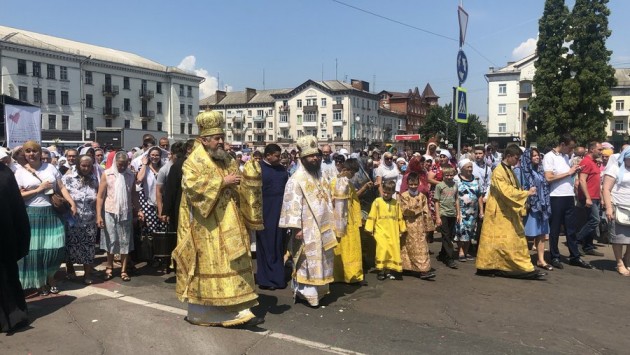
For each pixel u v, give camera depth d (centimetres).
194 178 491
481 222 876
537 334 508
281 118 9231
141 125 7562
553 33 3388
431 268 811
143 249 731
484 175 952
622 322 548
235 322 504
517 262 730
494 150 1420
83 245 675
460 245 862
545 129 3419
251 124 9588
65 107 6462
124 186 696
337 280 704
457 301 623
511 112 6600
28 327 508
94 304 587
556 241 802
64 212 627
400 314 568
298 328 515
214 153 508
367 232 817
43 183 599
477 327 526
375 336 494
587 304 613
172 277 724
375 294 654
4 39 5756
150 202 743
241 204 532
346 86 8831
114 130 3572
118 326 511
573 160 941
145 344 464
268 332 500
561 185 794
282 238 673
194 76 8306
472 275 762
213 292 496
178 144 712
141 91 7531
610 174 765
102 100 7025
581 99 3338
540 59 3459
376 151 1377
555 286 696
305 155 586
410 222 741
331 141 8700
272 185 667
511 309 591
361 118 9056
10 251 500
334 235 597
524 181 780
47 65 6253
